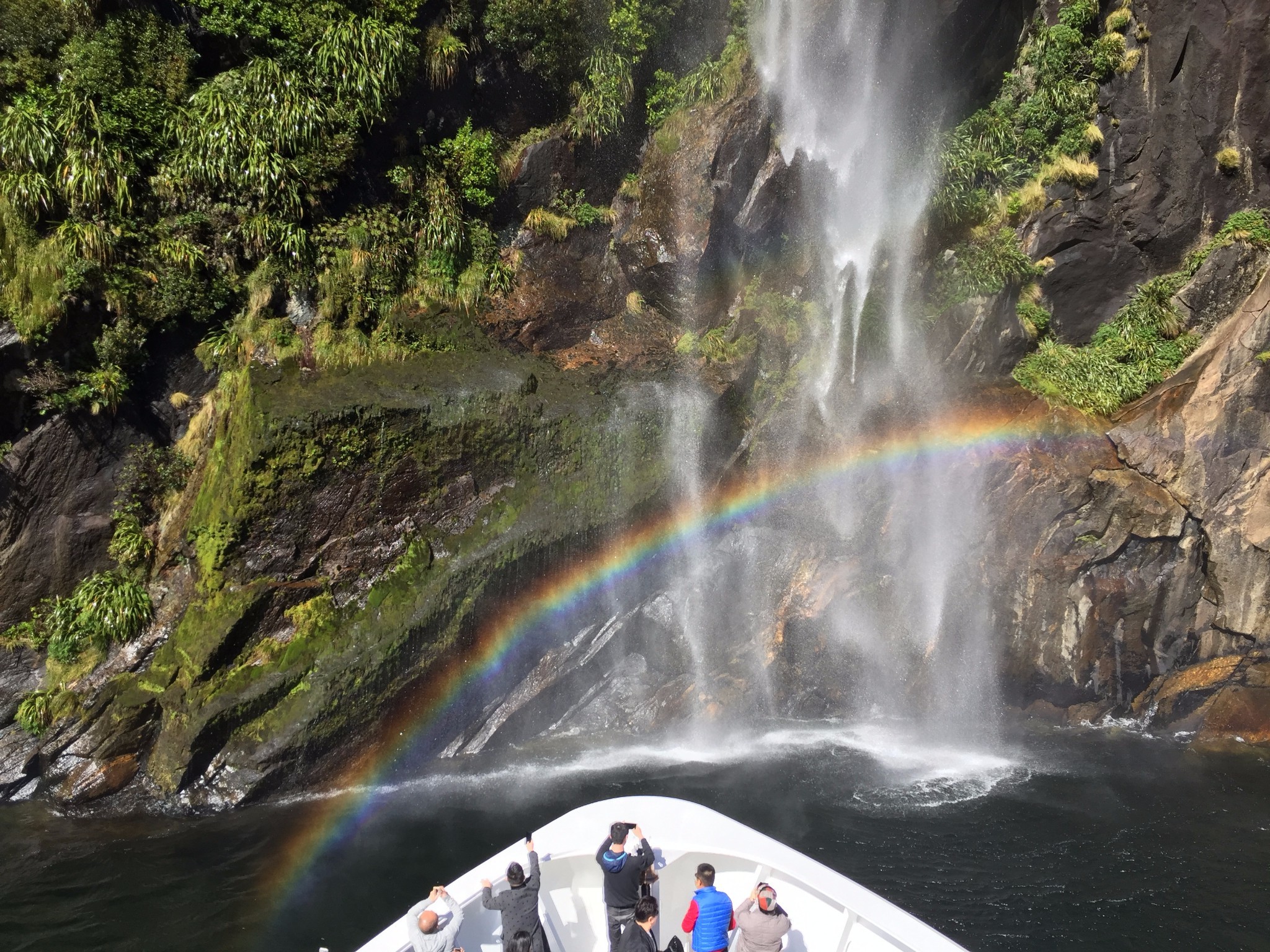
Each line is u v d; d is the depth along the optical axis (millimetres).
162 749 16531
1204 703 21125
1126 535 21203
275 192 18891
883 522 21594
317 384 18172
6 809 16125
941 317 23859
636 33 22609
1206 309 23406
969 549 21562
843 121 24016
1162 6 23547
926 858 15062
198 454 18828
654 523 20703
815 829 15945
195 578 17703
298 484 17312
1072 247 24484
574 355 21734
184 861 14453
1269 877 14820
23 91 17984
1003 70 25016
